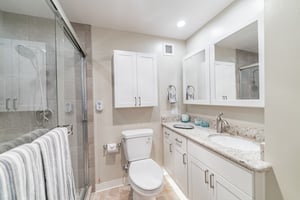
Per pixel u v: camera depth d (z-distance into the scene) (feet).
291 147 2.48
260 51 3.91
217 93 5.56
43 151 2.19
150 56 6.86
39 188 2.00
